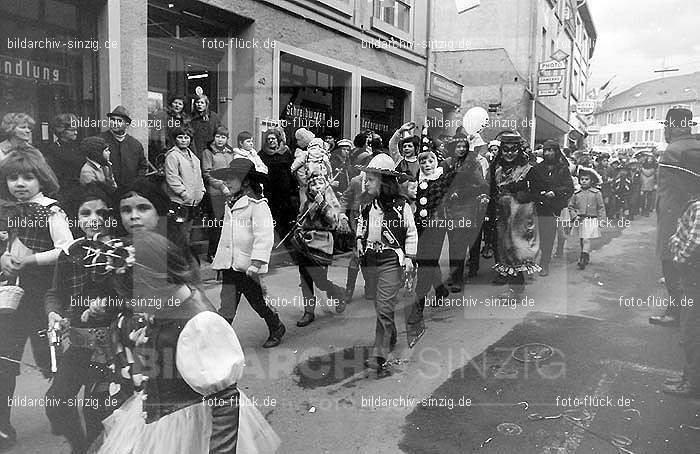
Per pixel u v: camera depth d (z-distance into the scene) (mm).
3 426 2350
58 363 2027
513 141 3596
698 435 2371
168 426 1528
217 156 4328
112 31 4754
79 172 3266
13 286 2375
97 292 1817
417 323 3311
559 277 4012
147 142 4367
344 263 3492
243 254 2982
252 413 1717
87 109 4781
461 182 3352
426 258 3375
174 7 5355
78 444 2080
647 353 3121
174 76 5496
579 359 2980
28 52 4441
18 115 3102
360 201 3346
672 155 3609
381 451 2311
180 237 1662
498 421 2490
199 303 1549
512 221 3650
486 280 3699
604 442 2340
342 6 5352
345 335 3289
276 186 3424
